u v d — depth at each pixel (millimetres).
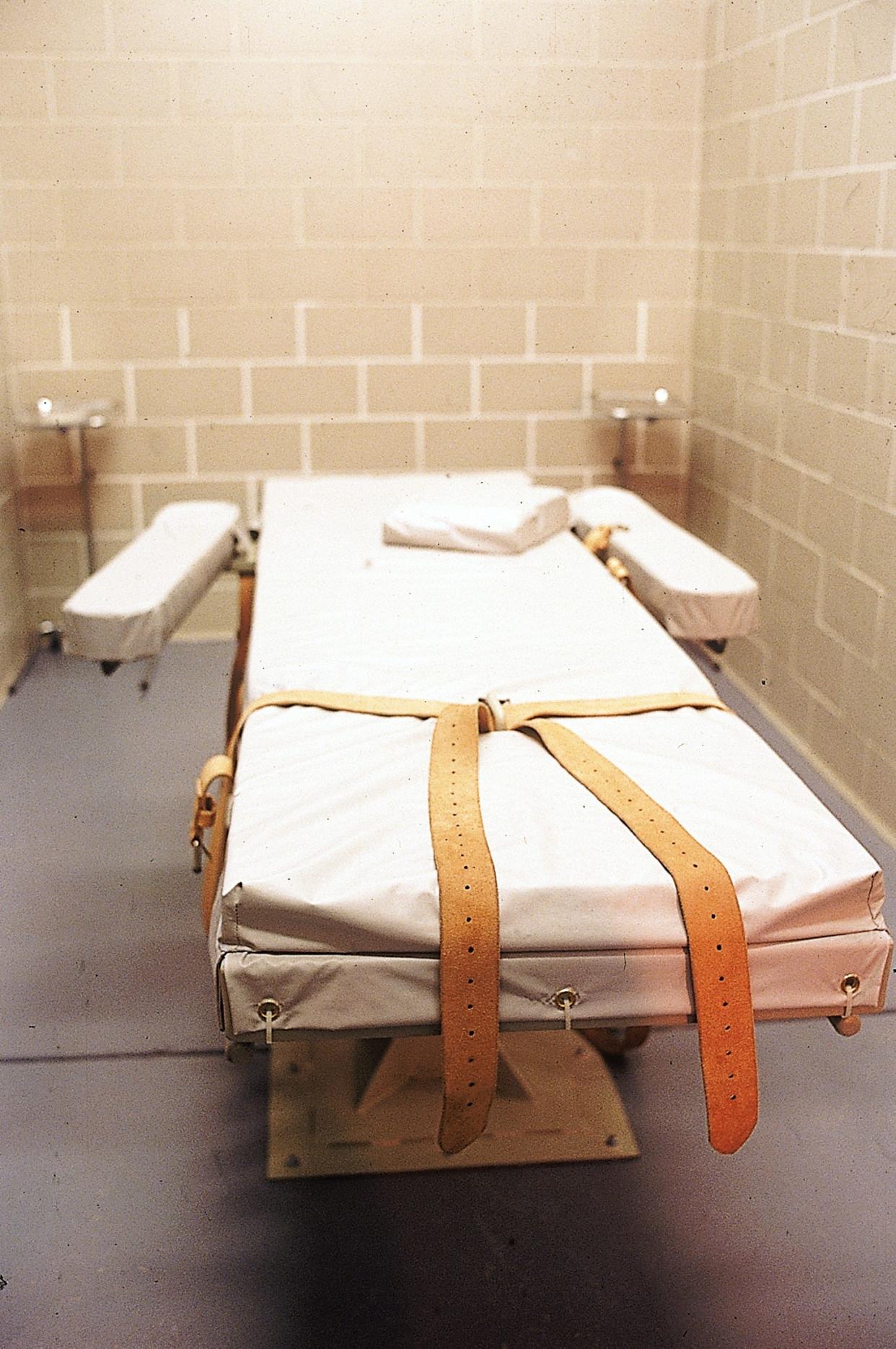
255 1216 1931
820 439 3480
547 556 2994
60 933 2740
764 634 3982
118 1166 2037
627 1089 2211
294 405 4500
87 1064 2299
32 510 4512
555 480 4660
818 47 3396
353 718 1988
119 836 3180
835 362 3367
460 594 2674
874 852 3059
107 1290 1796
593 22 4227
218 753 3689
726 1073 1454
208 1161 2051
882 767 3168
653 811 1611
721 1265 1840
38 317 4348
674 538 3084
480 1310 1762
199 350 4422
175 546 2875
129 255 4316
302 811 1646
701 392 4488
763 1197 1970
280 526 3234
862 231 3176
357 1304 1772
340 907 1411
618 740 1900
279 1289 1797
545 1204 1954
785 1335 1722
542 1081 2176
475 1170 2020
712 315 4332
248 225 4316
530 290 4453
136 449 4492
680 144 4359
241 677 3146
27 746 3738
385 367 4492
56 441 4457
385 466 4594
